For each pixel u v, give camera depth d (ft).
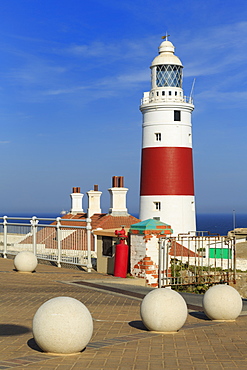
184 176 141.90
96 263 58.34
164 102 142.41
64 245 60.08
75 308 24.90
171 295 30.01
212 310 33.47
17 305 36.55
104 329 30.42
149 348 26.17
